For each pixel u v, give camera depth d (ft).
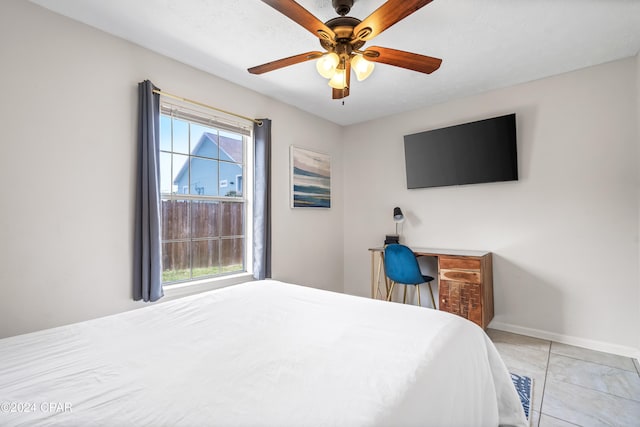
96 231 6.46
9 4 5.46
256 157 9.84
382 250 11.33
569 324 8.67
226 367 3.21
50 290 5.87
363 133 13.15
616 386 6.49
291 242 11.08
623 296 7.95
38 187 5.74
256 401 2.60
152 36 6.87
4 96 5.40
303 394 2.70
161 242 7.47
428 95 10.30
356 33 5.08
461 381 3.56
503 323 9.71
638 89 7.56
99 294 6.48
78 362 3.34
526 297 9.34
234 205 9.68
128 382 2.92
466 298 8.82
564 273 8.75
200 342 3.87
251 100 9.76
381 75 8.79
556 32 6.75
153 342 3.87
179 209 8.27
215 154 9.11
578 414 5.62
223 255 9.32
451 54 7.66
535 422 5.41
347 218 13.64
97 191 6.48
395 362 3.28
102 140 6.56
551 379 6.80
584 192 8.48
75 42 6.22
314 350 3.59
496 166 9.66
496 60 7.98
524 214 9.39
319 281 12.28
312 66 8.28
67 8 5.90
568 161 8.70
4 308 5.38
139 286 6.94
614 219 8.08
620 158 8.00
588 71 8.40
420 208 11.54
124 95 6.91
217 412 2.46
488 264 9.36
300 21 4.70
